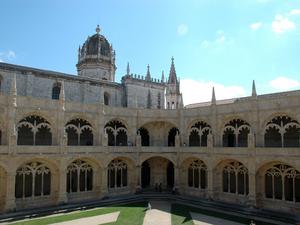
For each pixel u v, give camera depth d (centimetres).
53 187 4459
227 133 4956
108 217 3797
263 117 4319
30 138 4544
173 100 7769
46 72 5156
